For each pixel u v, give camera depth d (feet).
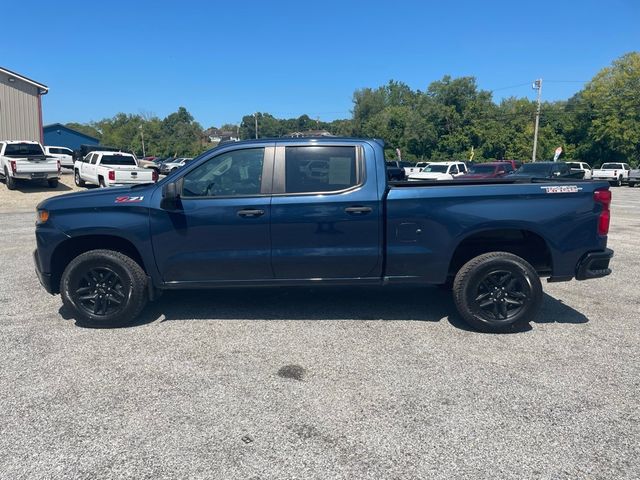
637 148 164.66
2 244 31.86
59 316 17.40
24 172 66.08
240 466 9.12
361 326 16.38
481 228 15.43
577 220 15.48
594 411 11.00
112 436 10.06
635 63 164.25
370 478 8.79
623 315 17.67
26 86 91.25
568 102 202.39
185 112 402.52
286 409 11.10
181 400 11.50
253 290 20.51
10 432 10.21
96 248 16.78
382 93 286.05
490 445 9.73
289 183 15.70
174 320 16.97
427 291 20.45
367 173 15.67
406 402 11.39
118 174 63.16
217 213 15.52
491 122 193.88
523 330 16.02
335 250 15.67
